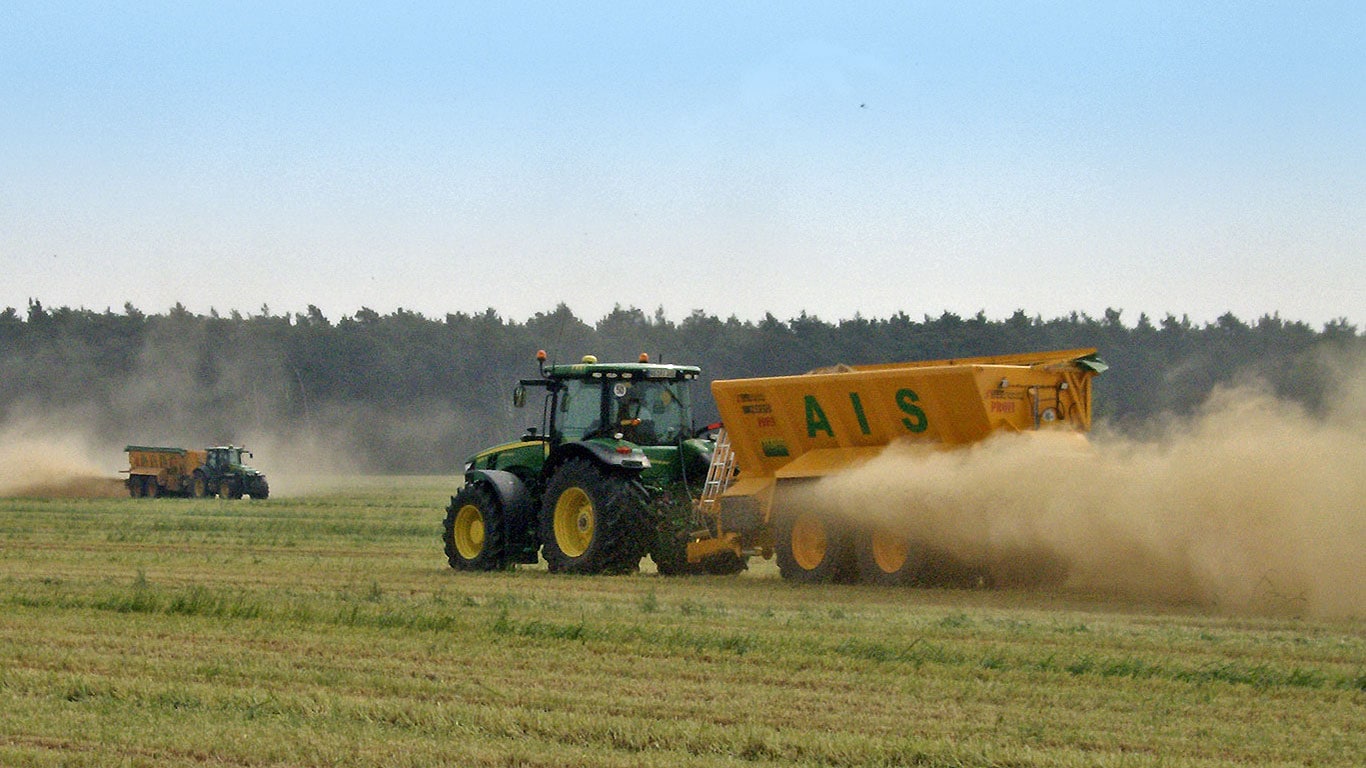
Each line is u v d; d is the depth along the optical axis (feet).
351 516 215.51
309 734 49.32
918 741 48.11
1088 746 48.47
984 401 101.35
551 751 47.21
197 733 49.49
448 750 47.32
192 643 69.21
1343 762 46.44
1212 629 76.02
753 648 66.64
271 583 99.76
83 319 647.15
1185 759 46.21
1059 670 61.46
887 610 85.30
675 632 70.90
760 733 49.19
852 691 57.26
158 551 133.08
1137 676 60.23
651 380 121.39
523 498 119.03
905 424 105.50
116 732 49.78
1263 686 58.18
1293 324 422.82
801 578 108.68
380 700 54.85
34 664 63.26
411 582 103.19
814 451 111.24
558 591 96.84
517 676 60.44
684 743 48.19
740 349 518.78
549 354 620.90
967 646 67.46
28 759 46.34
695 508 115.55
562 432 120.98
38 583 96.48
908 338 470.80
